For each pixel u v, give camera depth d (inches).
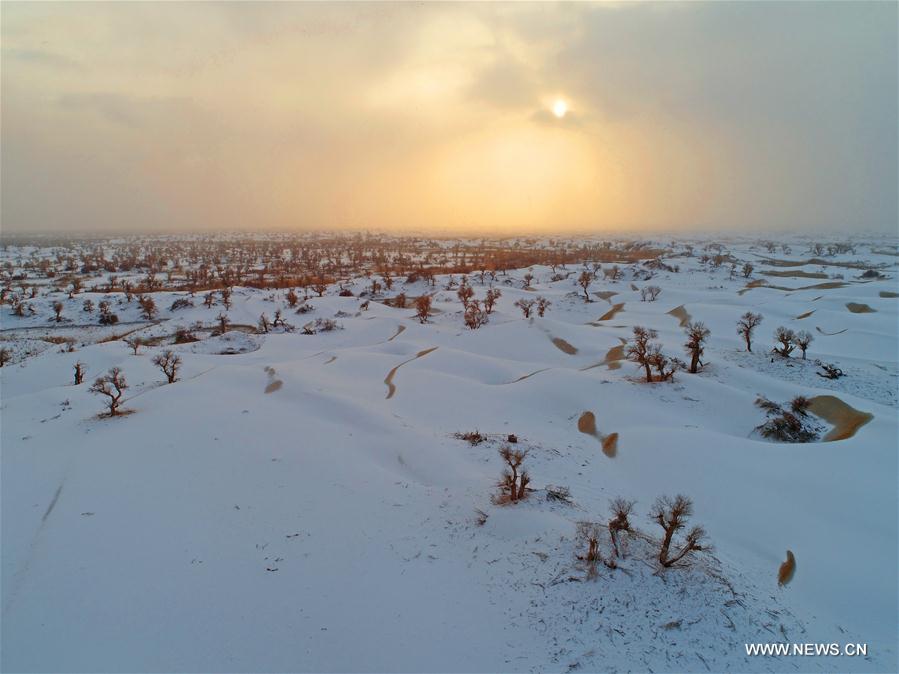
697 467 1080.8
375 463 1136.2
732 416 1379.2
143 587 703.7
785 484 989.2
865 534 839.1
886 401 1439.5
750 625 616.1
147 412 1451.8
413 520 864.3
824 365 1718.8
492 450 1183.6
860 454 1053.8
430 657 567.8
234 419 1368.1
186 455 1143.0
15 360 2460.6
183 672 559.5
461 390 1679.4
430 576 711.7
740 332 2001.7
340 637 603.8
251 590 692.1
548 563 714.8
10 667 574.9
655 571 692.1
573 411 1487.5
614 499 983.6
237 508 913.5
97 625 636.7
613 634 588.4
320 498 946.1
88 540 820.0
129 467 1088.2
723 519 922.1
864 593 714.8
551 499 918.4
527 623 611.5
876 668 568.4
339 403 1517.0
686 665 550.0
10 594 702.5
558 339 2459.4
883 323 2267.5
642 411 1403.8
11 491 1016.2
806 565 777.6
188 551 783.7
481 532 815.1
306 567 740.0
